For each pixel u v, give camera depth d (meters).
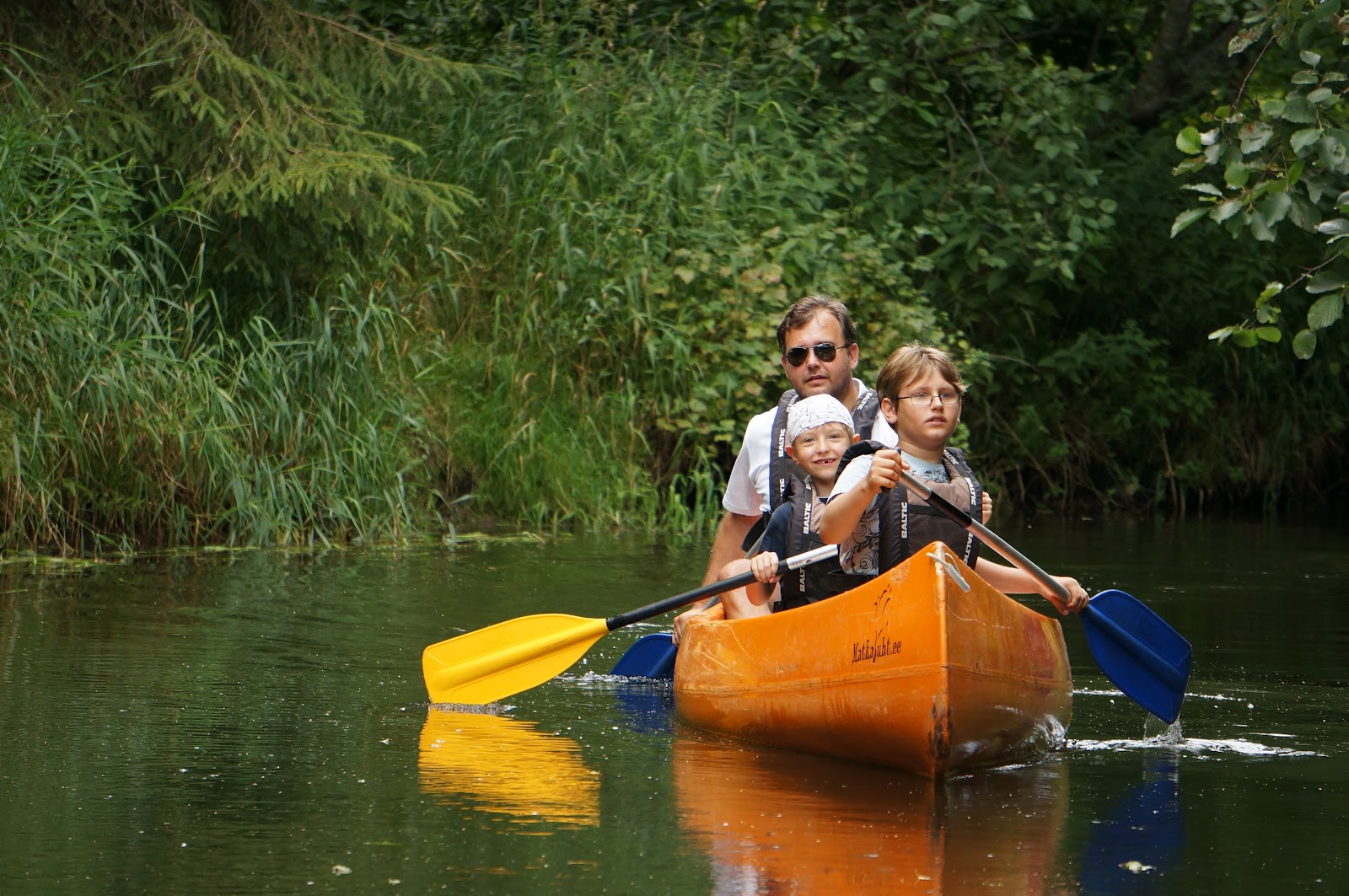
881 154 37.94
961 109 40.19
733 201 33.78
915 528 13.87
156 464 25.69
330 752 12.66
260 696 14.75
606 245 32.41
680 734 13.91
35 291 24.64
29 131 25.38
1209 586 23.98
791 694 13.18
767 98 37.03
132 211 27.45
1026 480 41.53
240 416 27.08
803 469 15.45
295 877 9.37
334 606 20.08
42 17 27.17
